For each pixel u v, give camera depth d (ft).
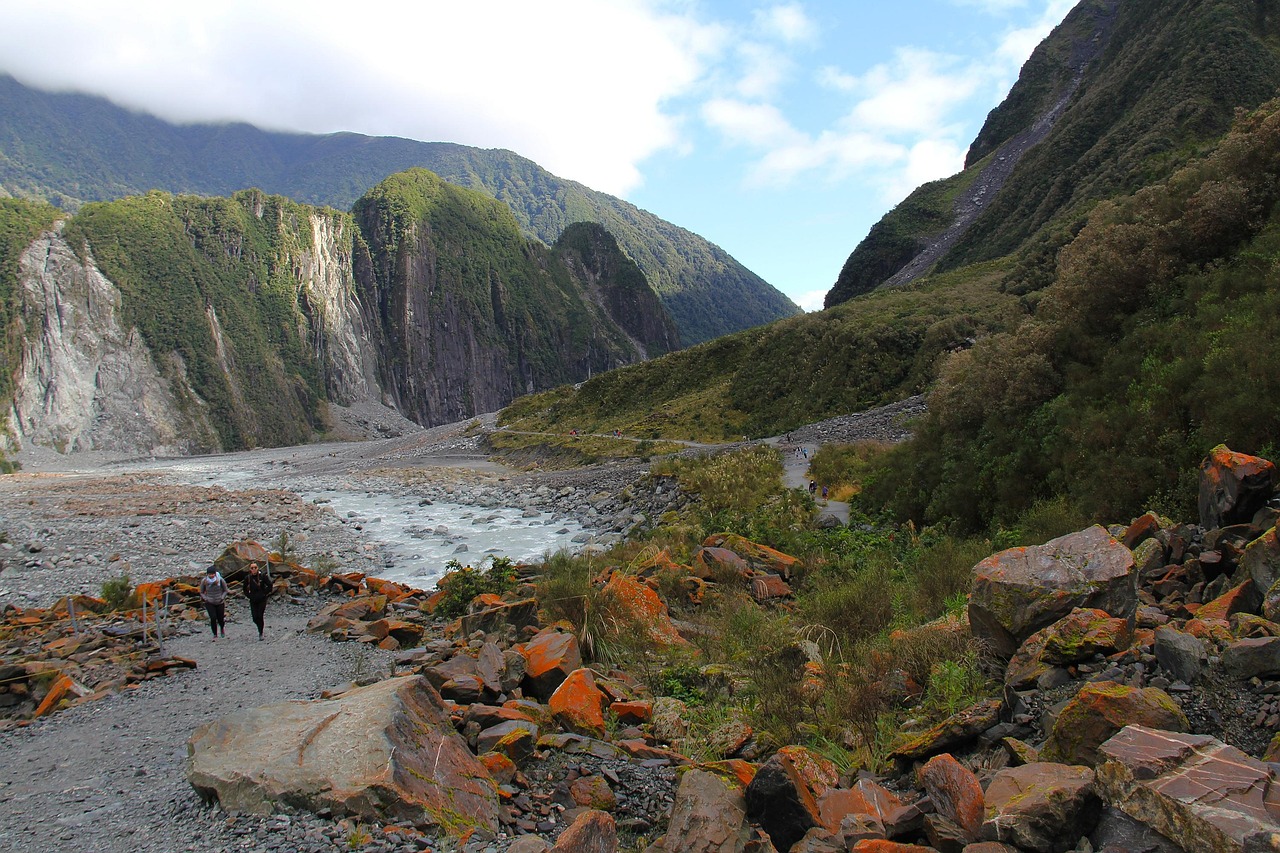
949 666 23.20
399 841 15.87
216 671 37.29
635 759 22.29
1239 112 69.82
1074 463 51.42
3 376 540.11
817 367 229.25
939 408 80.28
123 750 25.38
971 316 205.87
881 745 21.90
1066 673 20.16
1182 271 60.18
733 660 33.37
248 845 15.75
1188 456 40.40
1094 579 22.91
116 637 44.57
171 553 107.14
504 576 52.26
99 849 16.49
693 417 248.32
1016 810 13.39
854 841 15.14
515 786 19.97
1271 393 37.35
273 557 66.54
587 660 34.50
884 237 498.28
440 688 26.27
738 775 18.28
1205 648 18.99
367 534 124.26
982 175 519.60
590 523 125.70
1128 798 12.52
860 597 38.06
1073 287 65.92
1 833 18.24
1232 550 25.68
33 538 118.32
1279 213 56.49
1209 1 323.57
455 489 194.18
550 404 368.89
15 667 33.32
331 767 17.69
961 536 60.03
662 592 48.37
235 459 473.26
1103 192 264.11
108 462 530.68
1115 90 360.48
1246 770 12.24
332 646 41.70
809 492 96.27
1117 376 55.21
